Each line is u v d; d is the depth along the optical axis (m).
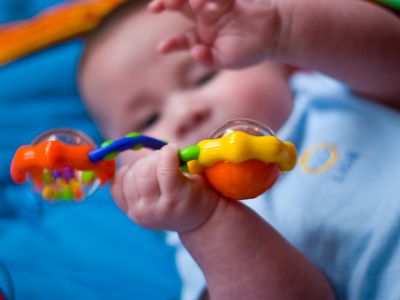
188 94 0.96
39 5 1.58
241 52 0.72
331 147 0.80
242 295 0.57
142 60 1.00
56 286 1.09
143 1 1.08
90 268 1.13
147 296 1.07
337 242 0.70
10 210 1.27
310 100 0.91
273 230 0.58
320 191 0.75
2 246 1.18
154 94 0.99
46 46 1.48
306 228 0.73
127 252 1.16
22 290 1.08
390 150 0.76
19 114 1.38
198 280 0.85
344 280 0.69
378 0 0.88
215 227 0.53
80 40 1.47
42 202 1.25
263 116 0.91
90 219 1.23
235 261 0.55
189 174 0.53
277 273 0.57
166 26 1.01
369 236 0.68
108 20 1.12
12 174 0.50
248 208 0.56
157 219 0.52
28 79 1.42
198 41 0.80
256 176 0.46
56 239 1.19
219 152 0.46
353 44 0.72
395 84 0.79
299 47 0.72
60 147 0.48
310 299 0.60
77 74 1.19
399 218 0.66
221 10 0.71
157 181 0.49
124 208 0.54
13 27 1.52
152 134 0.96
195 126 0.91
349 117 0.83
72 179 0.51
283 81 0.97
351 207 0.72
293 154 0.48
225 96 0.92
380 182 0.72
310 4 0.70
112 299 1.07
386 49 0.73
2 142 1.34
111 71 1.03
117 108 1.04
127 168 0.54
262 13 0.69
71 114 1.38
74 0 1.55
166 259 1.13
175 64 0.98
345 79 0.79
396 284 0.64
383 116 0.81
